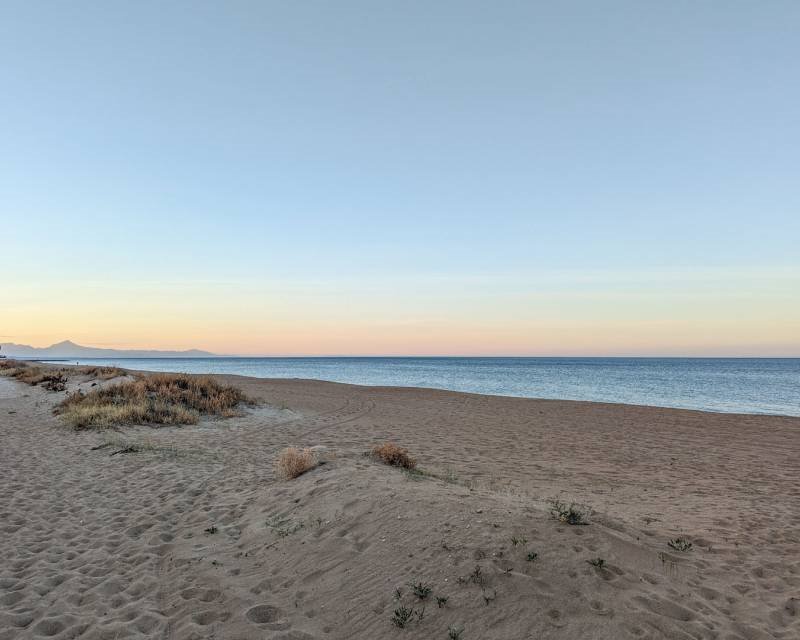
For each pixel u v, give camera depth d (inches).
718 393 1451.8
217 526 254.8
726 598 174.2
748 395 1384.1
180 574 200.7
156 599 182.4
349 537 206.8
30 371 1263.5
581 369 3582.7
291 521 240.4
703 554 216.7
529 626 142.3
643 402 1192.8
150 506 297.3
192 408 698.8
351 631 151.4
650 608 155.2
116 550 232.4
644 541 217.0
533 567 168.6
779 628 156.9
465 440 574.2
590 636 137.6
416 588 162.4
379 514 219.9
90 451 454.0
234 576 195.9
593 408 914.1
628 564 180.4
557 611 147.9
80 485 344.5
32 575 204.1
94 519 275.9
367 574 177.6
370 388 1352.1
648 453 517.0
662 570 185.2
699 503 325.1
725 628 152.5
